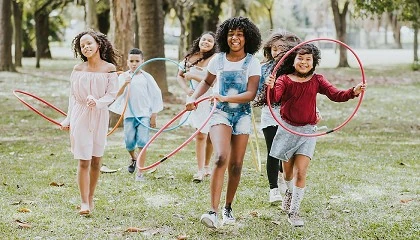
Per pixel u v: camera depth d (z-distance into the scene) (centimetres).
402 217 561
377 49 8512
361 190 667
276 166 609
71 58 4916
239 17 524
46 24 4597
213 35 720
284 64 543
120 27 1202
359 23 5134
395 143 1030
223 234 510
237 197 636
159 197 634
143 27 1683
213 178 507
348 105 1702
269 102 519
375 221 548
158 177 732
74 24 6438
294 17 6419
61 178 718
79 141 548
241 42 518
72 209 582
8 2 2694
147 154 896
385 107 1647
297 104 529
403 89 2203
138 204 604
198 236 504
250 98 516
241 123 523
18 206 588
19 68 3119
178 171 773
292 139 531
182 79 734
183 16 2981
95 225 531
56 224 531
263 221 550
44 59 4512
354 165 814
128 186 684
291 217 536
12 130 1147
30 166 789
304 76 530
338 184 695
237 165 529
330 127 1262
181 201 619
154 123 767
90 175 573
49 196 630
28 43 4734
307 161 532
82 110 552
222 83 524
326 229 524
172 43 7438
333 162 838
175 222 542
